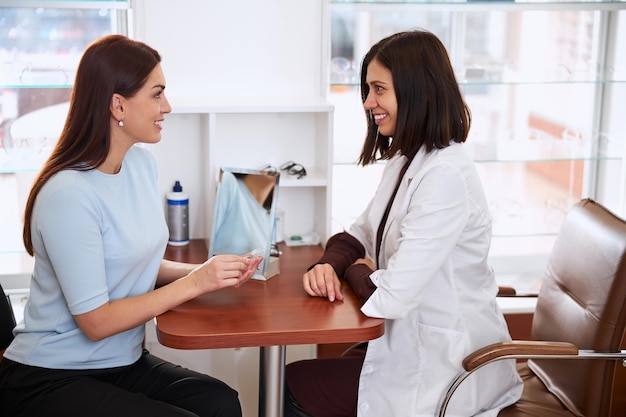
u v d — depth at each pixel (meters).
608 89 3.27
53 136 2.98
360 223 2.43
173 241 2.76
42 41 2.91
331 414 2.18
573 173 3.39
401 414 2.09
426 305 2.12
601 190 3.36
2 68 2.71
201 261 2.60
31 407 1.95
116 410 1.91
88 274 1.89
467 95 3.24
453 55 3.20
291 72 2.89
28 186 3.04
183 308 2.03
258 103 2.72
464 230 2.09
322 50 2.88
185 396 2.08
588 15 3.25
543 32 3.25
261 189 2.29
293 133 2.91
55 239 1.88
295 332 1.90
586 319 2.21
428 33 2.10
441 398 2.10
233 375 2.90
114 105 1.94
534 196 3.38
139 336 2.10
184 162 2.85
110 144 1.97
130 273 2.03
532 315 3.08
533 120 3.30
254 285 2.23
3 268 3.04
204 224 2.86
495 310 2.22
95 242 1.90
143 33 2.72
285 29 2.86
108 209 1.95
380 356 2.15
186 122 2.82
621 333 2.13
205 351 2.85
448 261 2.11
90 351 2.00
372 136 2.27
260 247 2.27
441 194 2.01
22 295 2.99
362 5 2.86
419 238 2.00
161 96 2.03
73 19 2.91
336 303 2.09
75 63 2.94
